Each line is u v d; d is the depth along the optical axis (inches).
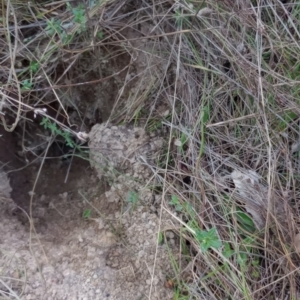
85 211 66.1
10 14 67.6
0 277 58.3
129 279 59.9
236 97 66.8
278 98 65.1
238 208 62.1
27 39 67.7
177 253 60.7
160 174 64.9
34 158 76.0
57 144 75.9
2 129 73.1
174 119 66.5
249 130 65.3
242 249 59.9
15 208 66.9
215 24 68.2
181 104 67.3
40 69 67.4
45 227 66.7
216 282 58.8
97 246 62.1
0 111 62.5
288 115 64.8
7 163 71.8
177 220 61.1
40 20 69.7
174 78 68.7
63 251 61.9
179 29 67.9
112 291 59.0
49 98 72.5
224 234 60.6
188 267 59.8
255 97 64.5
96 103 73.4
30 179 74.0
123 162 66.0
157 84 68.6
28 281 58.6
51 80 70.1
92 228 64.3
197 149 64.7
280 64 67.2
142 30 70.1
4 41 67.3
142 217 62.7
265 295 58.6
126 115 68.6
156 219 62.4
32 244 62.0
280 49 67.2
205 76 66.6
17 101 61.1
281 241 58.6
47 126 65.9
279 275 58.8
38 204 70.7
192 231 56.9
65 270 59.9
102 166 66.7
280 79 65.7
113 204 65.2
